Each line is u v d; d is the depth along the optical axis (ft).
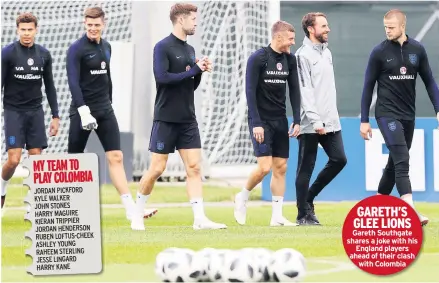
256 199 137.18
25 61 101.96
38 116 104.22
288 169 131.75
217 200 135.03
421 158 129.18
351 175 130.93
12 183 147.13
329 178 99.86
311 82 97.04
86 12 97.14
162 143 93.09
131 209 99.91
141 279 68.80
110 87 99.86
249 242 86.89
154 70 91.81
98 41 97.96
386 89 96.22
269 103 96.43
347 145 130.72
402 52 95.91
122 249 82.64
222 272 65.51
